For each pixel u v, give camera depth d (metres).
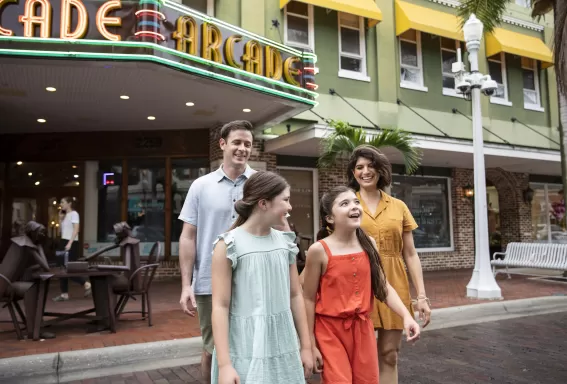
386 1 13.54
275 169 11.48
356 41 13.12
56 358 4.49
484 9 10.63
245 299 2.10
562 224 16.94
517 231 15.74
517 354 5.00
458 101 14.59
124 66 7.09
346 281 2.58
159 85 8.20
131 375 4.43
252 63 8.29
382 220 3.10
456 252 14.05
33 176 11.77
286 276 2.23
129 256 6.03
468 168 14.55
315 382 4.14
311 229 11.94
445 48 14.72
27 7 6.75
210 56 7.69
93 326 5.91
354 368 2.54
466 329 6.25
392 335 3.04
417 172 13.70
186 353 5.05
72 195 11.64
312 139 9.75
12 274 5.34
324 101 12.29
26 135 11.70
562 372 4.37
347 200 2.65
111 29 6.90
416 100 13.80
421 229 13.83
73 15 6.87
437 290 9.10
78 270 5.55
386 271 3.05
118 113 10.05
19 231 11.61
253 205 2.20
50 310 7.22
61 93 8.65
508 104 15.58
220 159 10.80
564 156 9.64
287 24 12.09
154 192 11.59
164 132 11.61
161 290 9.50
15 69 7.34
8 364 4.29
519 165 14.24
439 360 4.81
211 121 10.86
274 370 2.07
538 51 15.38
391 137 8.80
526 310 7.56
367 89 12.98
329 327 2.56
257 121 10.73
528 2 16.66
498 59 15.76
